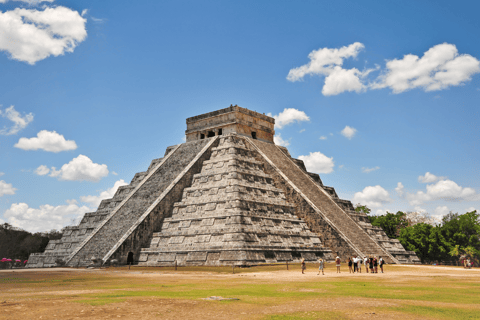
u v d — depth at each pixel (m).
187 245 41.62
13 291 18.23
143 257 43.41
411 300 14.98
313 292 17.42
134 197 51.22
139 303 13.62
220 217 41.72
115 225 47.69
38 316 11.25
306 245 44.00
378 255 45.69
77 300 14.23
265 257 39.19
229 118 58.94
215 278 26.28
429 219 97.69
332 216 48.78
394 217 74.88
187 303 13.73
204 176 49.78
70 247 52.66
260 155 55.28
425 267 42.44
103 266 41.22
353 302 14.36
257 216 42.41
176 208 47.62
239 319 11.26
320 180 63.00
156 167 55.62
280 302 14.30
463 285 20.94
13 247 78.12
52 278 27.30
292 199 50.06
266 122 63.66
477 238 64.94
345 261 43.94
